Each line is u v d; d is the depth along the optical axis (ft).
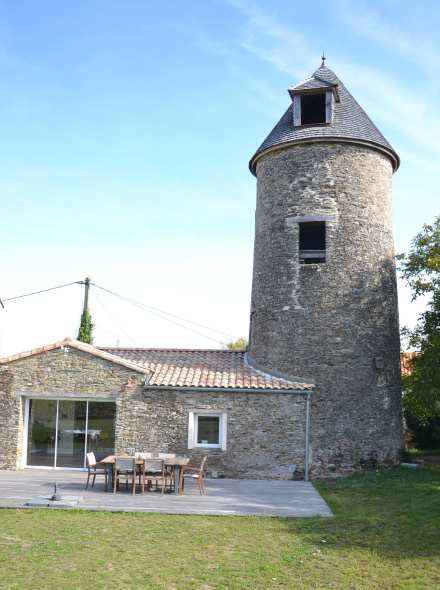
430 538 35.96
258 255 71.56
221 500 47.80
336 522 40.40
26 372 64.39
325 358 65.16
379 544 35.04
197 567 30.89
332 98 69.41
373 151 70.18
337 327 65.77
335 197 67.67
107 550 33.42
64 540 35.19
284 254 68.28
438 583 28.89
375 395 65.77
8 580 28.43
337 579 29.40
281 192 69.62
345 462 63.21
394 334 69.46
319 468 62.28
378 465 64.54
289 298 67.31
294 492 52.70
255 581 28.99
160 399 62.69
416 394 66.59
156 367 67.97
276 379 64.34
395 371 68.80
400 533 37.22
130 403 62.85
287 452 61.36
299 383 63.31
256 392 62.28
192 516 42.09
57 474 60.23
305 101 72.79
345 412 64.23
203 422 62.69
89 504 44.70
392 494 50.21
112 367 63.57
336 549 34.14
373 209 69.05
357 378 65.21
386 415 66.33
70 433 64.23
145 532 37.37
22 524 38.81
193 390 62.44
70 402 64.54
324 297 66.33
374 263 68.13
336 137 67.97
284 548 34.35
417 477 59.11
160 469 49.57
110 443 63.31
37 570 29.94
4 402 64.13
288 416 61.98
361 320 66.39
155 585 28.27
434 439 92.94
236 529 38.55
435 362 64.28
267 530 38.37
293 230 68.18
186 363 69.51
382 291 68.28
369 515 42.24
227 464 61.36
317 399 64.08
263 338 68.64
